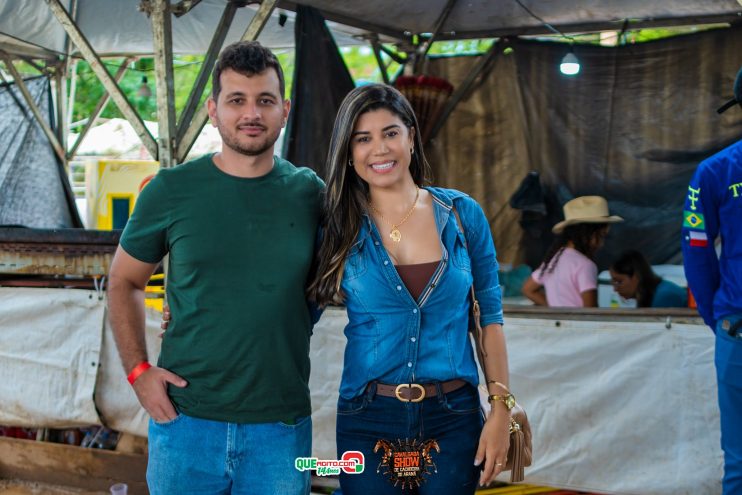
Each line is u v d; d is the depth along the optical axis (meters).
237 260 2.11
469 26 5.58
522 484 3.70
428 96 5.45
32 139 6.50
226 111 2.10
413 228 2.13
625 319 3.45
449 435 2.12
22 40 6.19
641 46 5.06
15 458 4.09
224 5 5.59
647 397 3.38
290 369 2.17
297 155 4.68
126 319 2.22
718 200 2.77
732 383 2.73
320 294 2.15
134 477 3.85
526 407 3.54
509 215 5.54
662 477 3.34
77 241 3.83
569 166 5.32
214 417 2.15
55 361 3.90
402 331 2.06
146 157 8.38
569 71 5.02
